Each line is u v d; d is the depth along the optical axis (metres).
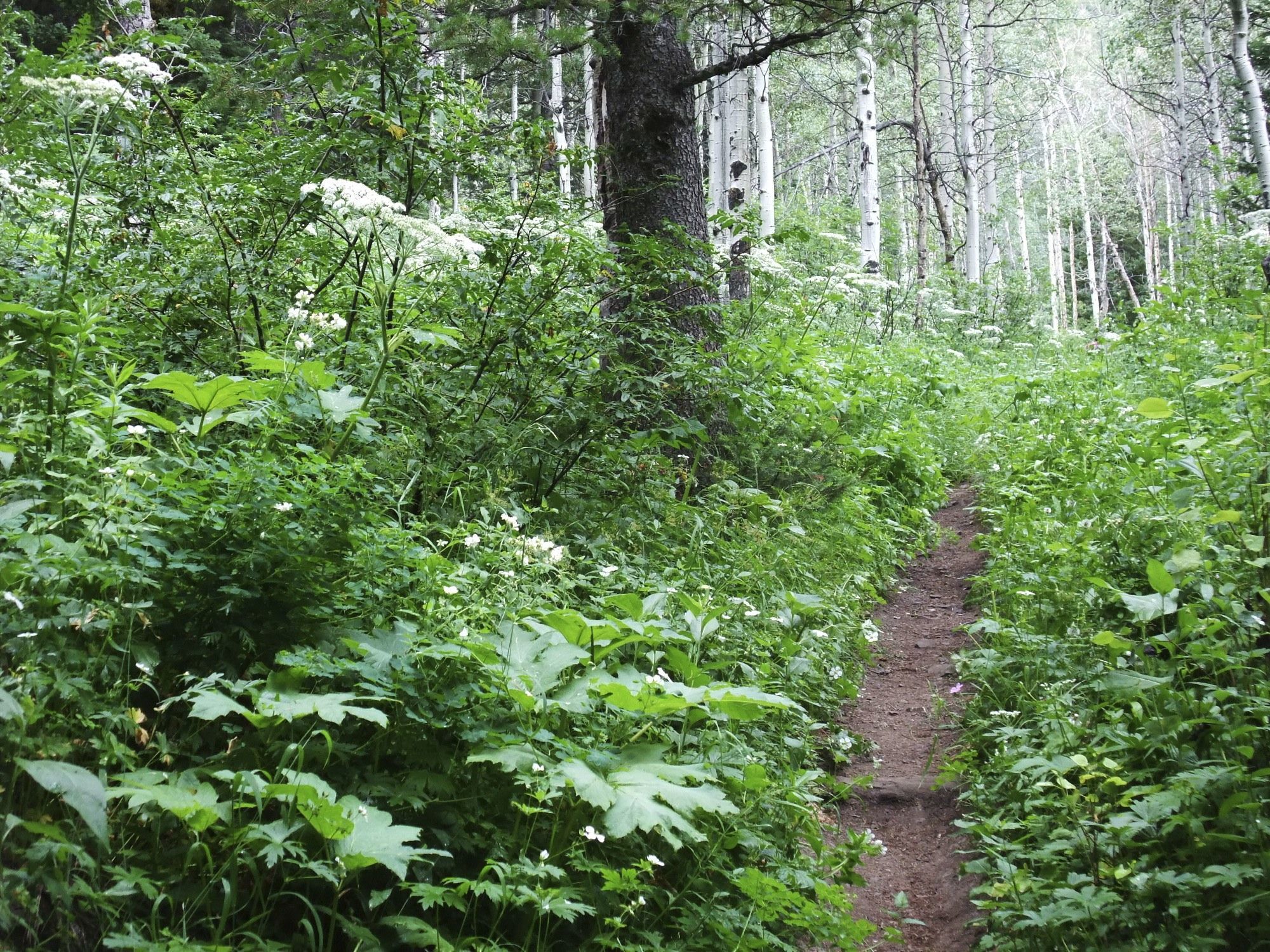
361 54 5.88
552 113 16.03
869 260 18.64
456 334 5.25
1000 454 9.95
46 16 12.53
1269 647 4.26
